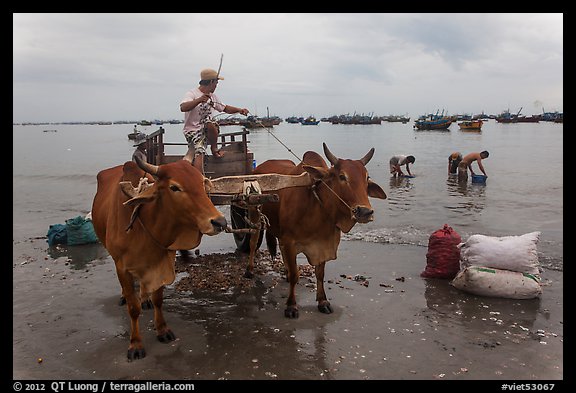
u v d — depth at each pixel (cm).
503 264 632
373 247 869
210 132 730
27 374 439
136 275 460
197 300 623
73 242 895
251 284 683
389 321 553
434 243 699
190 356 472
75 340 507
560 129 7681
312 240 572
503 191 1456
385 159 2631
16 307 598
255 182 530
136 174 480
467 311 579
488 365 453
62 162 2839
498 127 9000
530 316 562
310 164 582
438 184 1625
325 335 518
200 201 404
